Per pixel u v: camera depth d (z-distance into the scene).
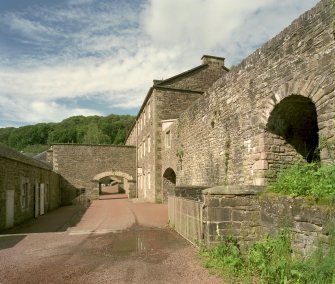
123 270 5.02
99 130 68.19
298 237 4.25
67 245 7.20
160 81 20.52
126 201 23.45
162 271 4.86
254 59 8.01
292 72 6.43
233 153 9.22
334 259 3.43
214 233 5.46
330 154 5.21
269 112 7.20
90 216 14.11
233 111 9.27
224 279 4.31
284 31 6.76
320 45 5.68
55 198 21.41
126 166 27.75
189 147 14.27
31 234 8.89
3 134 83.81
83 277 4.73
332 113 5.31
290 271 3.90
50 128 83.06
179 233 8.12
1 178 9.91
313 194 4.14
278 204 4.79
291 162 7.49
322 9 5.66
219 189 5.53
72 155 26.39
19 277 4.81
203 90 20.86
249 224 5.43
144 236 8.04
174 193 10.44
